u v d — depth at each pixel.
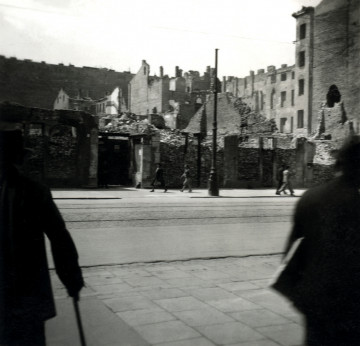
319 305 2.57
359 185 2.72
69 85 76.00
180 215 13.30
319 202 2.68
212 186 22.28
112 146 28.08
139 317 4.43
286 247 2.84
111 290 5.42
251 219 12.81
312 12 46.44
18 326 2.55
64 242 2.76
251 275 6.27
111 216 12.72
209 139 31.72
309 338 2.66
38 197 2.71
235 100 40.59
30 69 67.31
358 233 2.57
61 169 25.72
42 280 2.67
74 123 25.62
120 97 66.50
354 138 2.77
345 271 2.56
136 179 27.42
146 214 13.37
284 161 32.59
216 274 6.32
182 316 4.47
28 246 2.63
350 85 42.12
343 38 42.97
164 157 28.61
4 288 2.55
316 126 45.72
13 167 2.73
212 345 3.74
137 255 7.55
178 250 8.05
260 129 40.06
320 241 2.62
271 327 4.18
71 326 4.13
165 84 65.44
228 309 4.71
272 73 66.94
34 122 24.20
